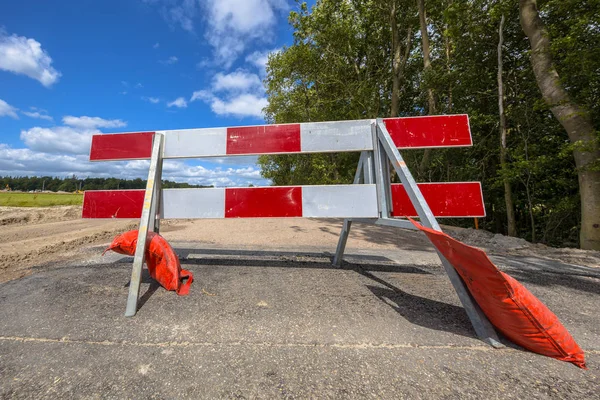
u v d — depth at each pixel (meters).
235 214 2.19
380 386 0.99
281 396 0.93
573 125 5.67
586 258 3.63
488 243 5.45
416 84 13.70
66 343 1.26
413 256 3.50
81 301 1.75
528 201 8.31
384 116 14.32
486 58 9.12
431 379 1.03
